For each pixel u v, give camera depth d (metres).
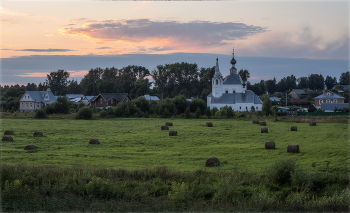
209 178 14.80
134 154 20.30
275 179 14.62
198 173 15.44
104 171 15.55
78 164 17.34
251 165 17.19
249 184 14.31
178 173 15.30
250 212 11.98
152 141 25.73
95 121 47.09
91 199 13.05
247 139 27.06
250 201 12.81
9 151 20.86
